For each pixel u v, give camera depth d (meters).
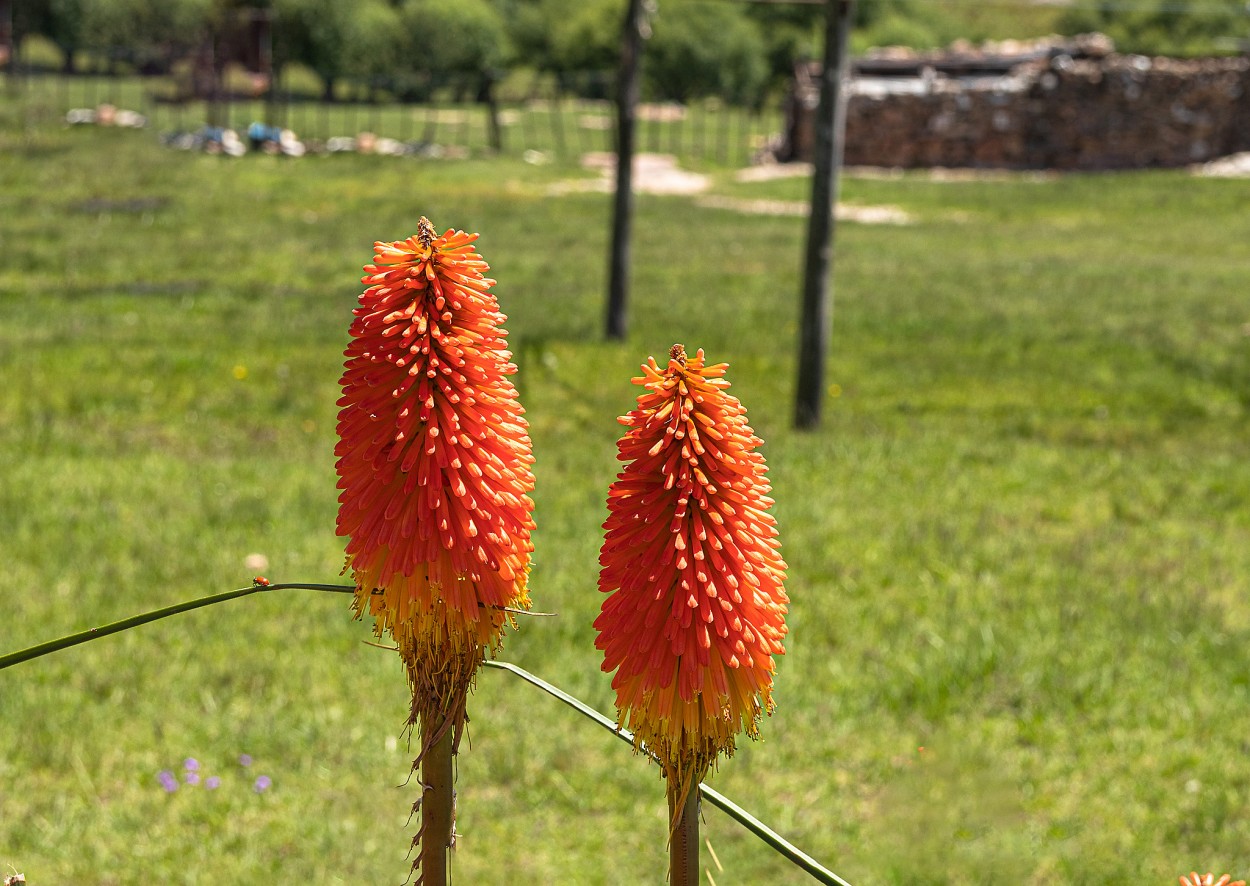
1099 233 29.16
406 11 60.16
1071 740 6.18
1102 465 11.19
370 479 1.85
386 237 24.69
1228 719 6.40
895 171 40.91
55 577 7.56
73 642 1.98
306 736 5.90
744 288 20.92
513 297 18.91
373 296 1.83
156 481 9.59
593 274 21.66
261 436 11.34
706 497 1.75
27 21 59.94
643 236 26.72
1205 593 8.08
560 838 5.28
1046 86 40.38
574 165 39.31
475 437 1.85
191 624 7.11
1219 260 25.41
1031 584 8.16
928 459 11.14
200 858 4.93
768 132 51.84
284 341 15.16
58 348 14.14
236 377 13.38
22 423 11.20
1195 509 10.03
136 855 4.94
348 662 6.75
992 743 6.08
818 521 9.14
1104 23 73.75
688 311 18.38
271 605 7.44
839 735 6.12
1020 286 21.22
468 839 5.23
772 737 6.10
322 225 26.02
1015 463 11.12
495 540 1.84
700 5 61.53
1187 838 5.38
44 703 6.12
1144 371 15.32
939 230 29.56
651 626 1.75
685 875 1.82
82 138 35.16
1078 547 8.85
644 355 15.12
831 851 5.23
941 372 15.14
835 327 17.48
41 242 21.94
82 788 5.41
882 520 9.27
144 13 57.56
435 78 58.94
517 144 45.25
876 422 12.89
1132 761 6.00
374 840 5.09
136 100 46.62
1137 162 40.16
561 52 64.94
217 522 8.66
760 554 1.79
